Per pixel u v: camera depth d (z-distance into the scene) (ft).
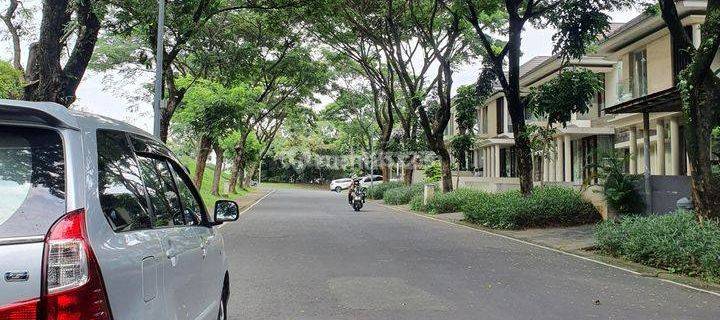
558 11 55.52
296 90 129.29
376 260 36.09
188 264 12.69
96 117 10.42
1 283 7.77
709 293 27.20
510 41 61.93
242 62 79.87
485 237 51.62
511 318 21.35
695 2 64.54
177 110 87.71
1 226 8.11
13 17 45.91
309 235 51.52
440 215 80.53
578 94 58.44
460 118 90.22
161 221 11.75
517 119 64.03
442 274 31.07
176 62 90.43
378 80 105.09
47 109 8.89
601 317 21.77
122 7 53.67
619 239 38.50
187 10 56.13
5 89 46.91
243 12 87.61
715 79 37.47
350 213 85.71
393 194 119.75
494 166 139.74
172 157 14.20
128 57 93.86
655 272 32.76
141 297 9.66
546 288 27.50
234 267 33.12
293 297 24.99
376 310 22.59
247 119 93.20
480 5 64.28
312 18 82.23
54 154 8.82
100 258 8.46
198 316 13.62
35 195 8.45
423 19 81.92
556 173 117.60
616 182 56.34
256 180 296.10
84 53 42.11
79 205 8.56
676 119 73.36
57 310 7.89
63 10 39.06
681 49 40.42
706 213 36.60
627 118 83.61
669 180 52.90
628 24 77.82
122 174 10.42
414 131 127.03
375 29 86.28
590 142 111.04
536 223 57.93
